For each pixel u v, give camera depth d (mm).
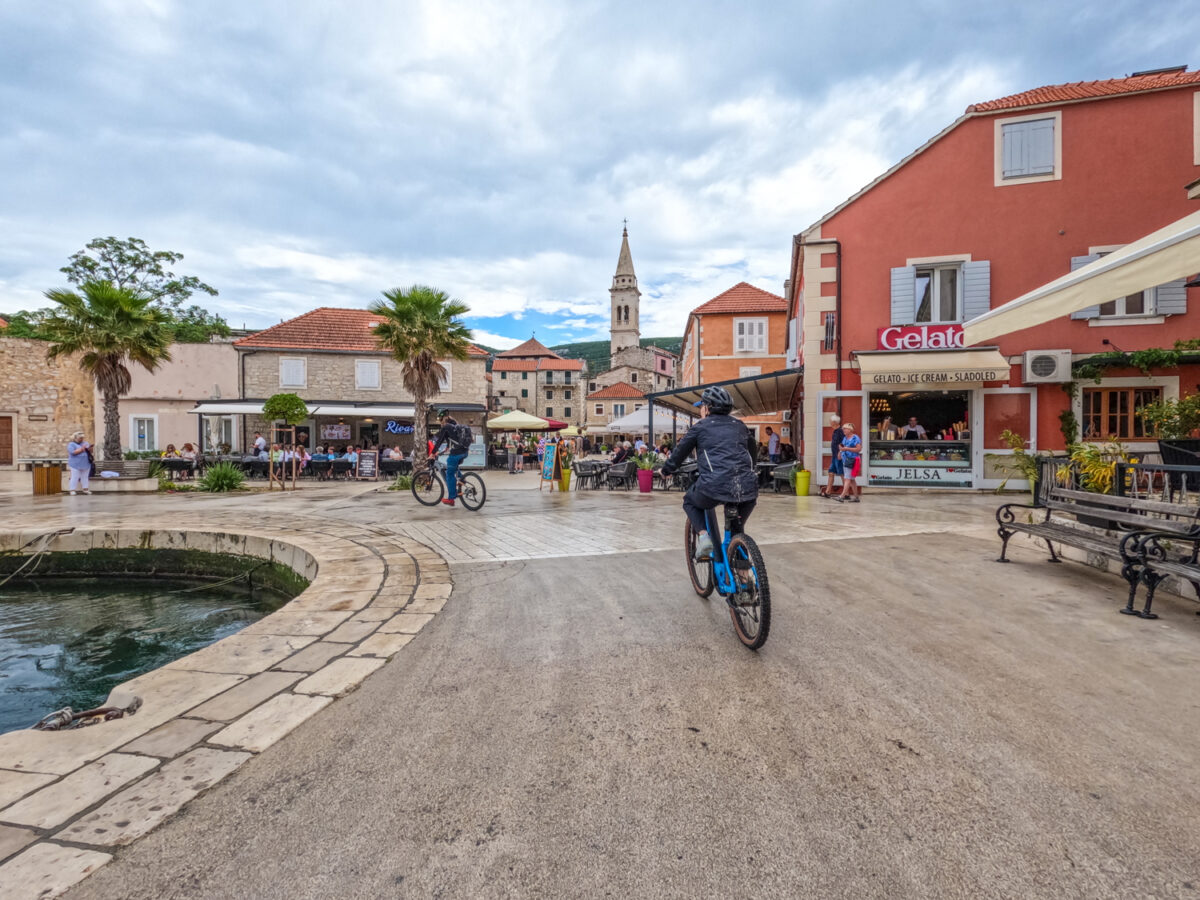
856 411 14320
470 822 2086
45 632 6969
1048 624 4125
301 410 21000
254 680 3355
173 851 1951
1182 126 12586
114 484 16562
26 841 1999
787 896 1723
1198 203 12500
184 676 3412
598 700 3057
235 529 9039
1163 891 1714
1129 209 12820
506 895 1743
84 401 27391
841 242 14445
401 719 2879
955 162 13672
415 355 18312
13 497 15234
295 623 4395
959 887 1743
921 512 10117
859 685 3172
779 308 30984
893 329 13852
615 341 95562
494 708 2984
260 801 2221
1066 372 12867
